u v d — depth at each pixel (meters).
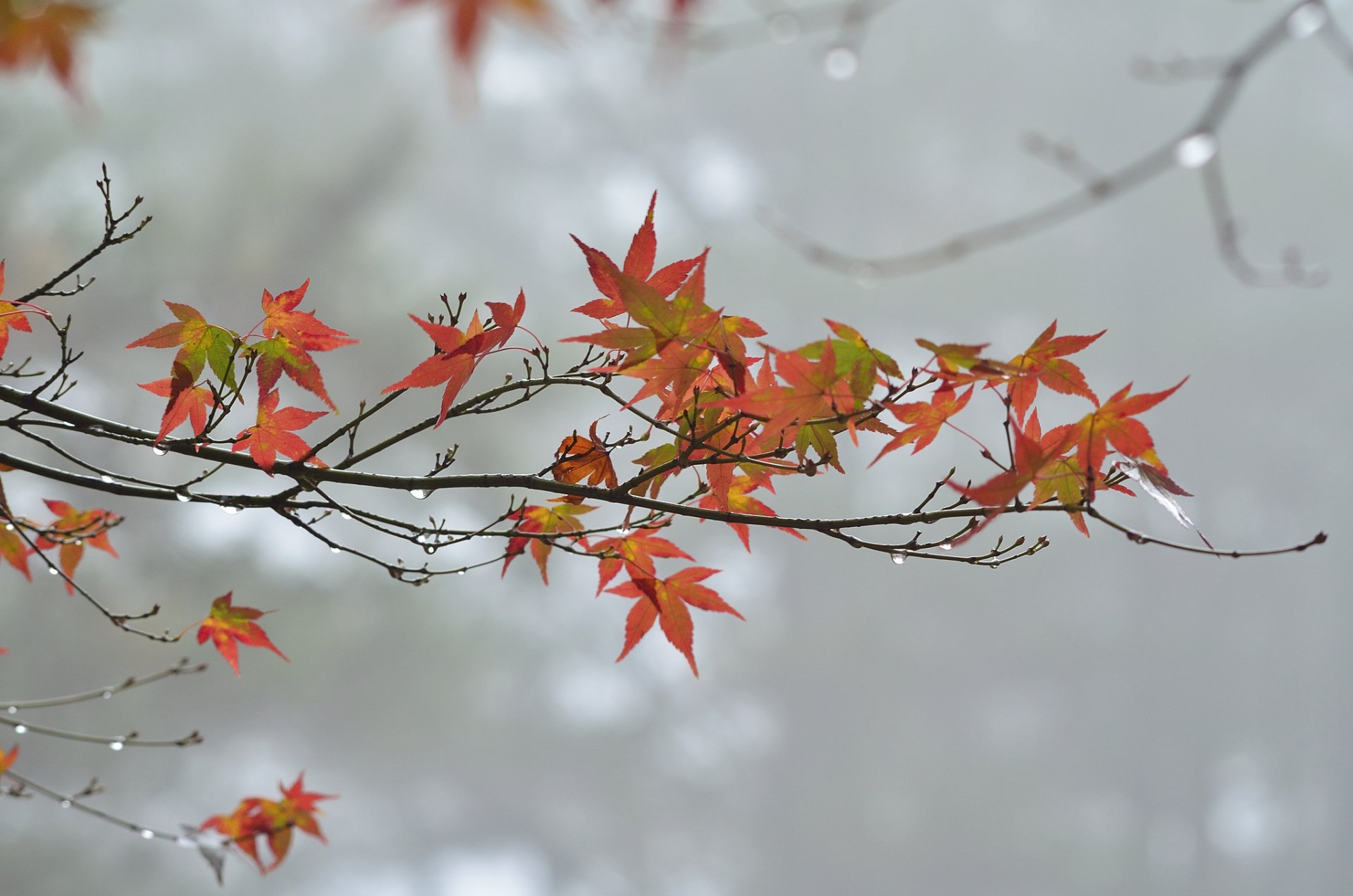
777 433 1.81
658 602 1.90
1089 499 1.80
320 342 1.86
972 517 1.82
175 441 1.85
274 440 1.85
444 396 1.84
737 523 1.84
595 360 1.85
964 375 1.79
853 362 1.79
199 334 1.85
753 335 1.80
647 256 1.80
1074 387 1.79
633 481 1.84
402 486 1.85
